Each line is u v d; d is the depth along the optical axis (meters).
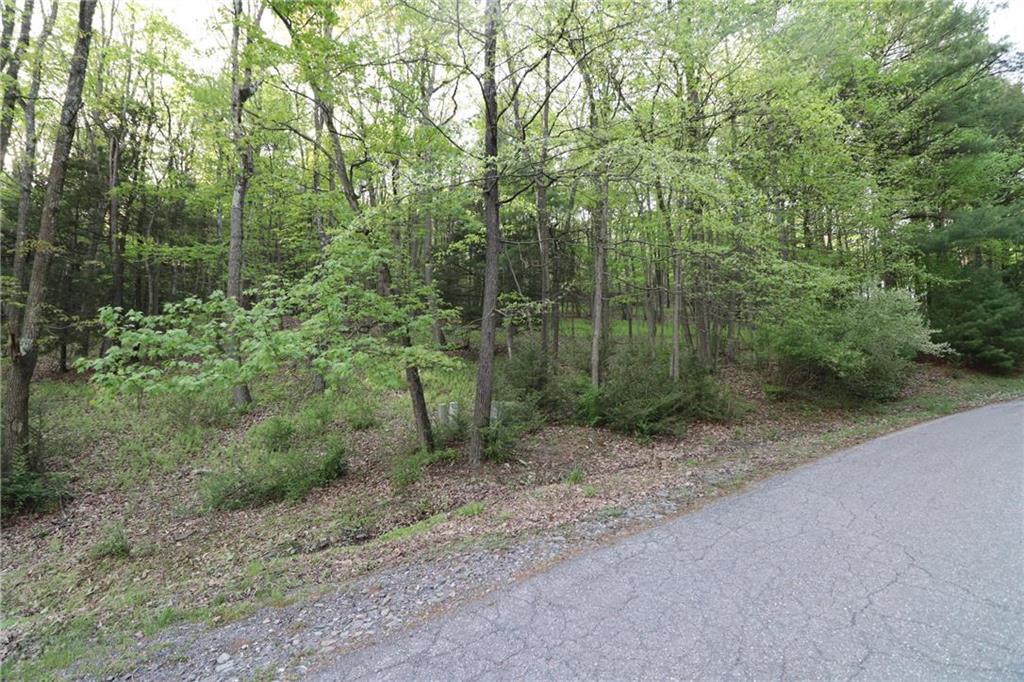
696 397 11.59
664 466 8.42
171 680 3.00
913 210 16.02
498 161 7.61
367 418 11.50
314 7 7.20
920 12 14.81
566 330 23.23
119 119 17.52
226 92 10.24
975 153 15.67
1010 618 2.86
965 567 3.52
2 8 8.56
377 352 7.53
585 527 4.84
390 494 7.90
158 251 15.00
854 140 12.33
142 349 6.15
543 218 14.40
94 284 17.42
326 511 7.47
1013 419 9.85
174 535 7.00
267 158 10.25
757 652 2.63
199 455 10.15
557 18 7.61
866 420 11.45
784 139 10.58
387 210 7.84
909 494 5.23
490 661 2.71
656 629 2.91
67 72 9.48
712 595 3.28
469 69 7.90
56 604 5.36
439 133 9.18
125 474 9.23
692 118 9.94
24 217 11.44
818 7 9.07
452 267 18.64
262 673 2.88
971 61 14.89
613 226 13.74
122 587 5.61
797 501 5.21
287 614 3.72
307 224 11.88
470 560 4.28
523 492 7.26
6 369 11.08
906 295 13.00
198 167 14.56
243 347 6.33
